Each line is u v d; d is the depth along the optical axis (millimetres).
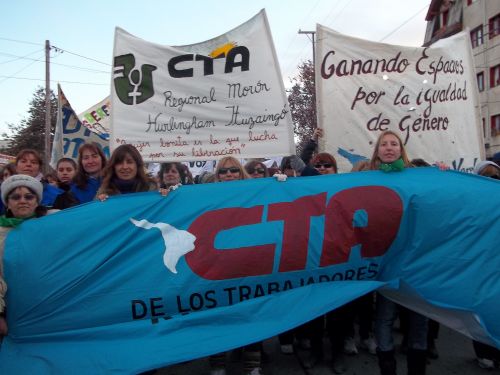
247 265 3020
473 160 5156
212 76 4527
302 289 3004
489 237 3051
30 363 2648
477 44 29312
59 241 2918
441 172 3438
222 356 3355
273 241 3072
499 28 27500
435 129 5035
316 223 3137
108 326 2787
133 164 3613
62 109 7059
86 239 2961
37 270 2820
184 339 2725
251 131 4535
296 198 3240
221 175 4078
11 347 2729
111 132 4531
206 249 3035
